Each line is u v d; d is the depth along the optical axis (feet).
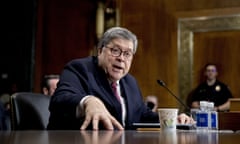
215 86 16.60
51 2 20.04
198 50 17.89
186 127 5.67
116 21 19.30
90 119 4.61
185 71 17.94
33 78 19.27
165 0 18.54
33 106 6.80
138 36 18.72
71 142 2.33
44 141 2.41
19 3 19.49
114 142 2.36
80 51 20.86
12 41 19.44
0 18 19.52
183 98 17.81
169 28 18.38
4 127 10.02
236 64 17.30
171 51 18.24
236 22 17.46
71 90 5.56
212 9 17.85
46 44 19.80
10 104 6.68
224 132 4.75
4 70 19.36
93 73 6.19
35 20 19.44
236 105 6.34
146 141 2.52
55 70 20.06
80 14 20.89
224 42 17.57
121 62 6.28
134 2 18.98
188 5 18.24
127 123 6.33
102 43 6.42
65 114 5.34
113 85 6.37
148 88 18.25
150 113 7.00
